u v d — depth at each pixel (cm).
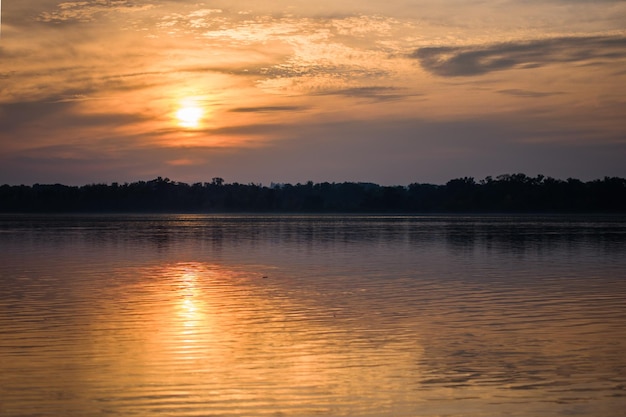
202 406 1562
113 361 1917
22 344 2119
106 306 2817
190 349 2053
